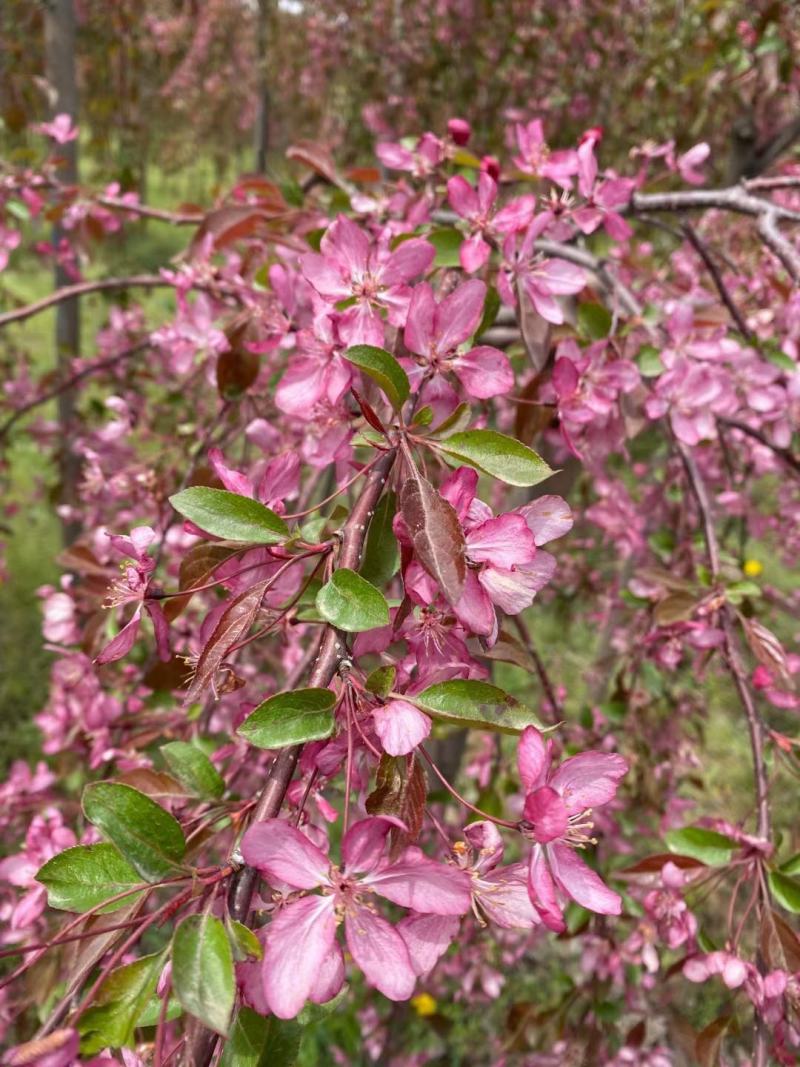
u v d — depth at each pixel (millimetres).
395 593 372
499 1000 831
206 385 679
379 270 270
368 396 264
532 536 205
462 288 252
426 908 177
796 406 491
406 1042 801
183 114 3016
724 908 810
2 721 1061
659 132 1288
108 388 858
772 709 1123
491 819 193
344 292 269
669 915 340
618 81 1332
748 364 450
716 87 897
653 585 526
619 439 375
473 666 223
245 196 574
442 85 1357
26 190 584
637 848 663
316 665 204
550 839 183
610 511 559
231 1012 159
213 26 2354
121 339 834
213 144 3408
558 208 371
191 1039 165
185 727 451
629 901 499
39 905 357
